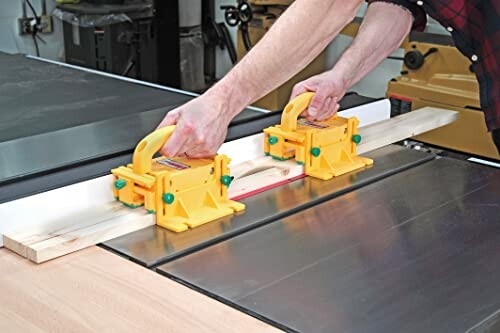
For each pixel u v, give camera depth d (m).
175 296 0.81
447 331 0.75
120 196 1.05
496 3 0.93
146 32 2.90
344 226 1.04
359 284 0.86
